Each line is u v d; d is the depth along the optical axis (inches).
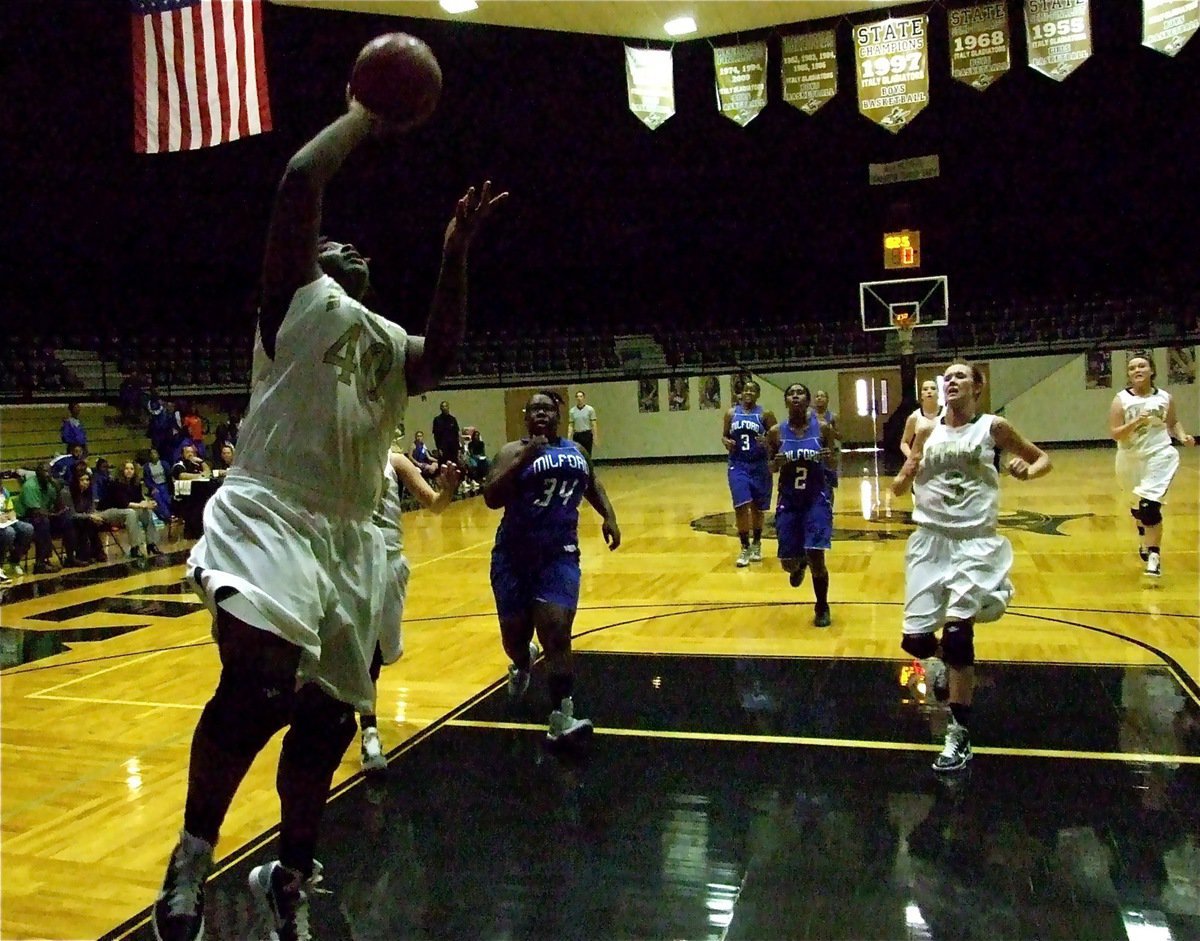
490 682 248.7
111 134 713.0
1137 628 272.4
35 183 729.6
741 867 142.1
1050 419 986.1
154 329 866.1
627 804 167.2
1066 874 135.9
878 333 1032.8
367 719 188.9
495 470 191.5
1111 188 967.0
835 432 314.0
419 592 377.1
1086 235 1006.4
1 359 717.9
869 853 144.9
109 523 514.3
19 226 745.6
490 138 867.4
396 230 915.4
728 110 499.8
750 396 405.4
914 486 185.8
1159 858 139.4
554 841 153.5
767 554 431.2
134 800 180.7
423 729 212.1
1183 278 979.9
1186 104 865.5
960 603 177.0
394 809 168.4
